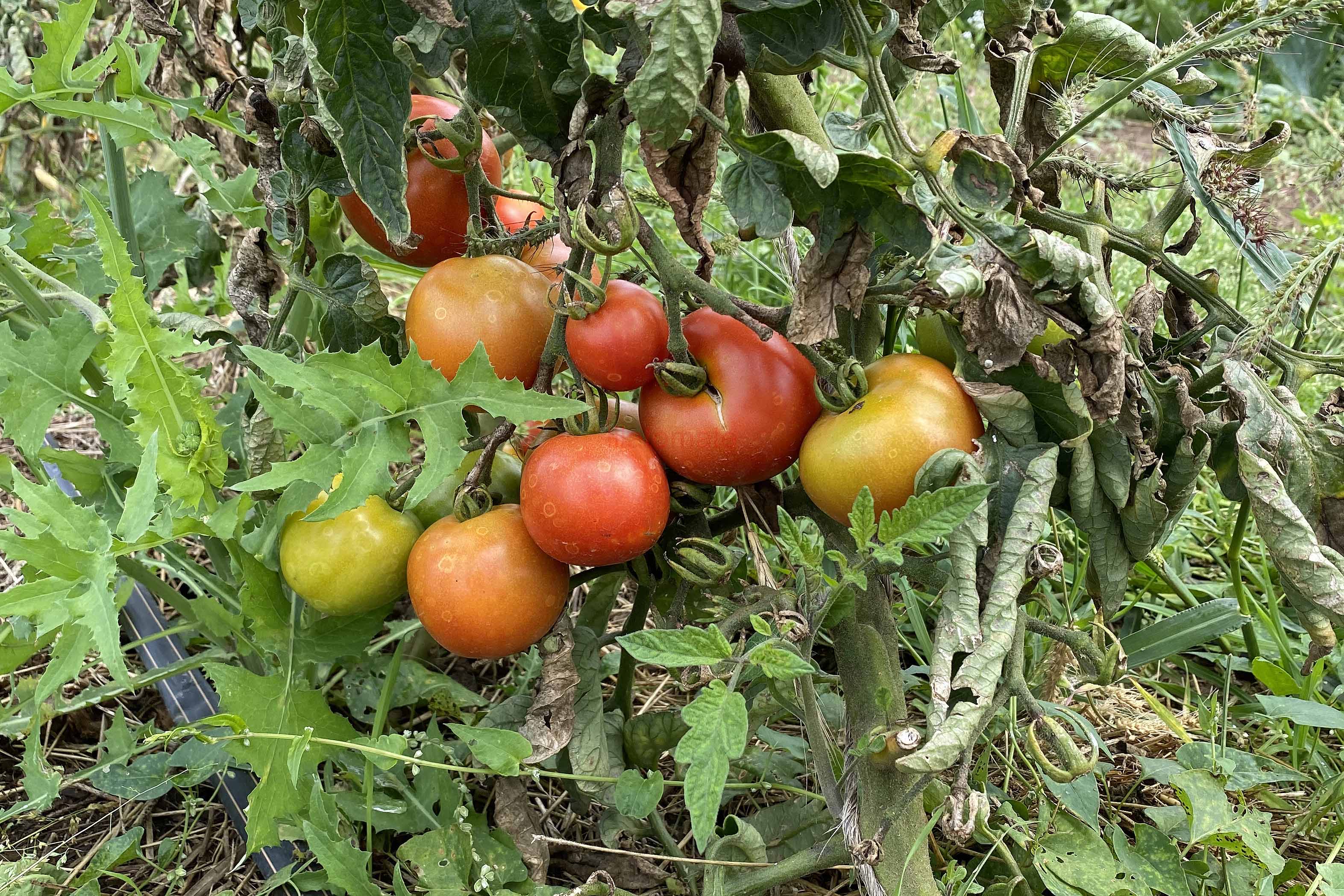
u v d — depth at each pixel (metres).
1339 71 2.93
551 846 1.34
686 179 0.97
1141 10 3.01
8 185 2.41
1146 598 1.84
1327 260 1.03
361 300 1.18
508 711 1.24
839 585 1.01
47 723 1.61
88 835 1.44
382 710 1.30
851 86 2.53
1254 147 1.13
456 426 1.04
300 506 1.12
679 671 1.64
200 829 1.44
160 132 1.28
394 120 1.02
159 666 1.63
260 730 1.15
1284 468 1.06
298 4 1.05
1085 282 0.94
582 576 1.23
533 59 0.98
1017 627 1.03
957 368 1.06
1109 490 1.05
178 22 1.61
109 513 1.33
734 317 0.99
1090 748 1.51
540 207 1.33
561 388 1.60
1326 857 1.34
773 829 1.25
